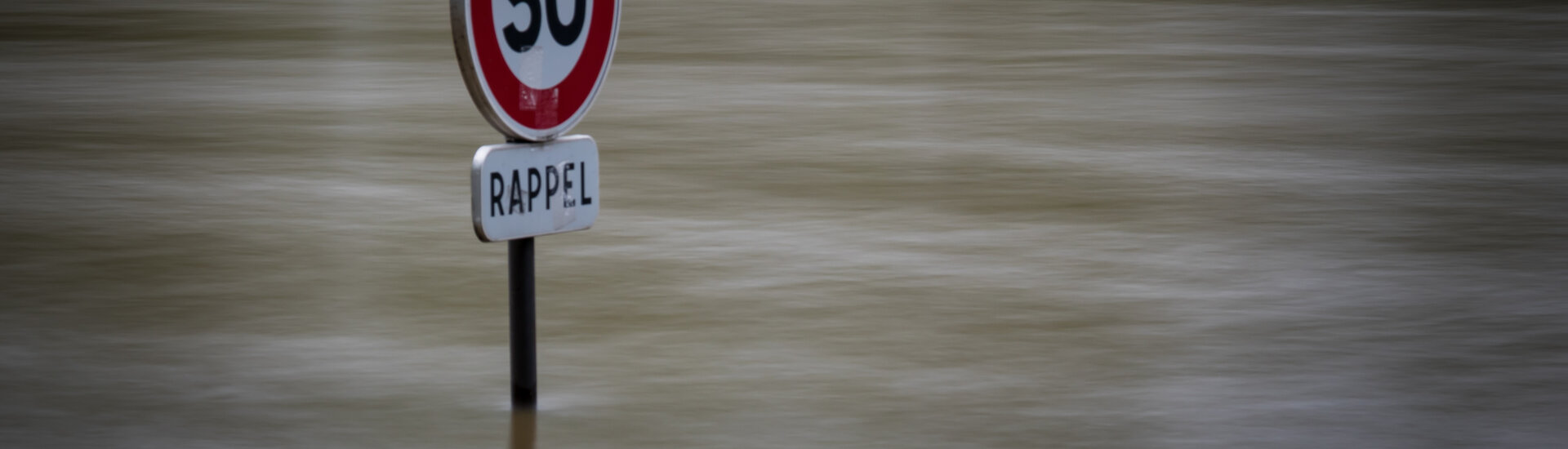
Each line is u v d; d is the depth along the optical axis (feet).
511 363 17.39
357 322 21.67
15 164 37.42
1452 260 26.94
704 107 49.96
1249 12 89.92
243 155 39.14
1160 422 17.28
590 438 16.52
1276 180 36.09
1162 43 72.95
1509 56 67.36
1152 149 41.37
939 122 46.80
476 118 47.16
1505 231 29.76
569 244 27.58
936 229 29.73
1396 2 96.58
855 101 51.93
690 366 19.60
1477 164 38.91
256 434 16.52
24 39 71.67
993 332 21.50
